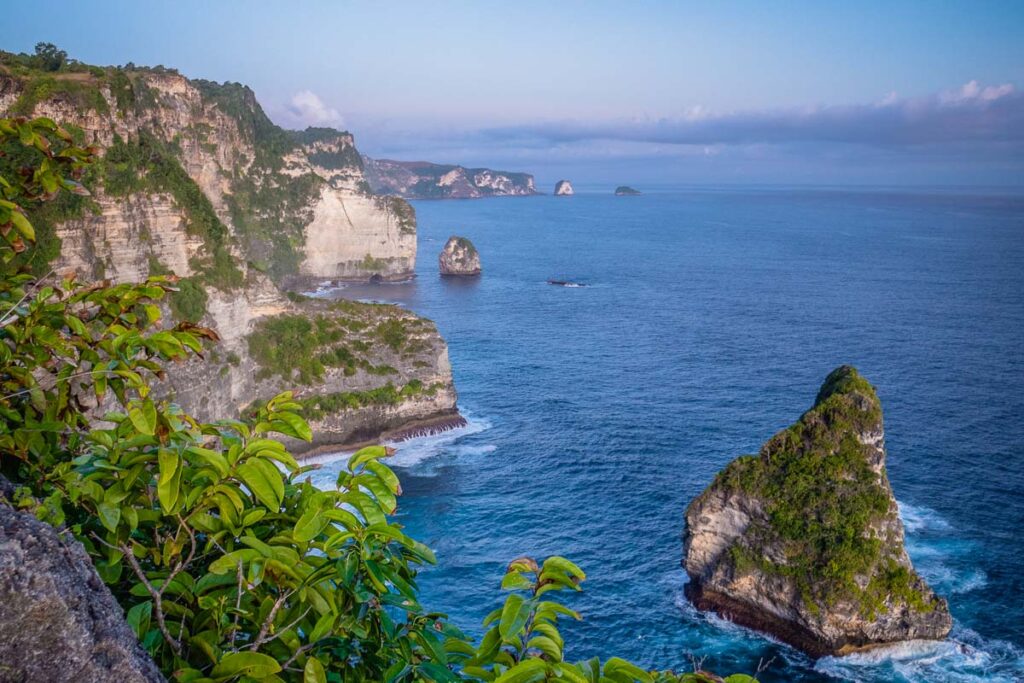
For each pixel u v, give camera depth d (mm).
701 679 5945
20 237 7371
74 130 70438
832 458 54281
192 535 5555
